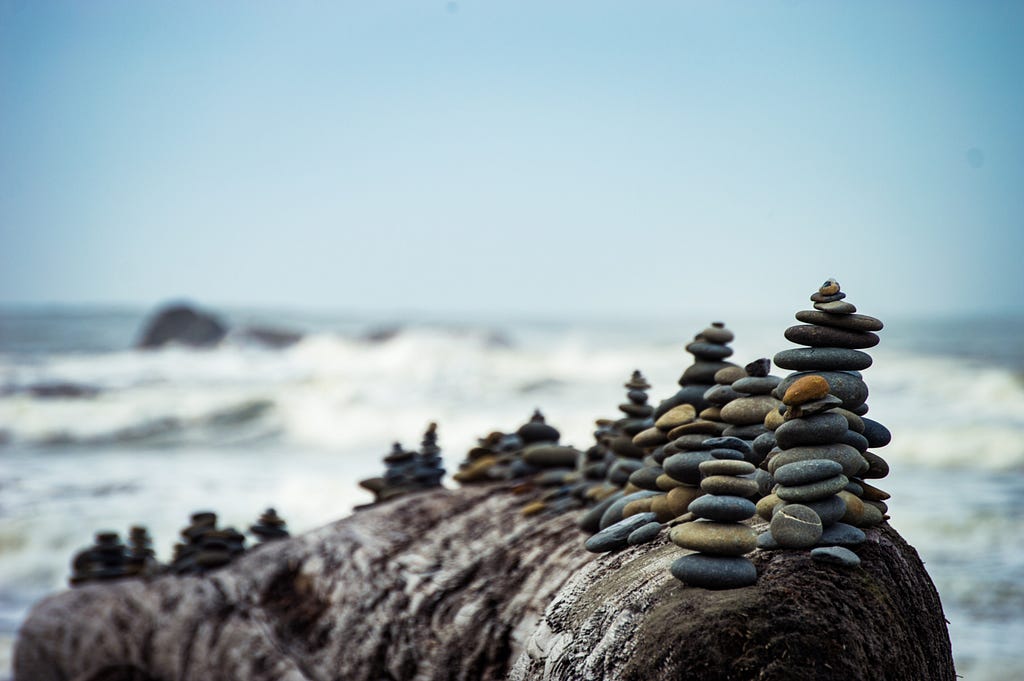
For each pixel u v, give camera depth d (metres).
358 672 2.02
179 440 9.39
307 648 2.12
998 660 3.37
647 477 1.82
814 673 1.38
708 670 1.40
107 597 2.61
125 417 10.36
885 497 1.62
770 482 1.61
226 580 2.39
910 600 1.52
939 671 1.53
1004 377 11.42
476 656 1.85
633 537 1.68
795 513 1.50
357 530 2.27
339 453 8.47
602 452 2.14
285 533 2.64
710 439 1.58
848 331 1.61
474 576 1.98
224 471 7.50
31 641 2.66
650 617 1.47
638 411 2.02
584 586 1.65
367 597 2.07
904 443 7.80
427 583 2.01
